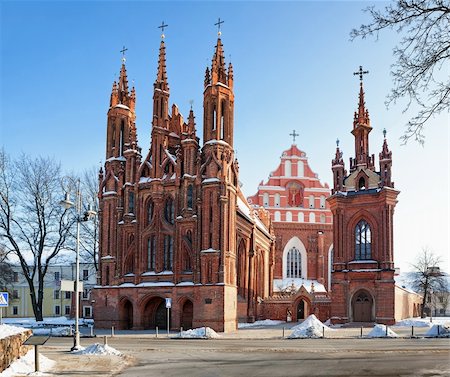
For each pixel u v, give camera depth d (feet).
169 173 208.64
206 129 202.90
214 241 190.39
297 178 347.36
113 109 228.02
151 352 110.01
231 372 77.15
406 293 278.46
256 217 286.66
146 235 208.13
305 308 281.33
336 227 243.81
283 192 344.90
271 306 277.44
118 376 75.10
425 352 103.65
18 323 233.55
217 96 203.51
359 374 72.64
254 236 255.91
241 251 246.68
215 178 194.59
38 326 221.46
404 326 218.38
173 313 194.39
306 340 147.43
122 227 213.46
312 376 71.72
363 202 242.37
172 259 200.54
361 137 254.06
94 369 82.48
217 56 211.20
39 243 240.73
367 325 222.89
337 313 236.02
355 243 242.58
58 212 242.58
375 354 100.58
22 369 79.41
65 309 393.29
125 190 215.92
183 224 199.11
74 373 78.18
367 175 247.50
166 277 200.13
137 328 200.85
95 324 209.87
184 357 99.50
